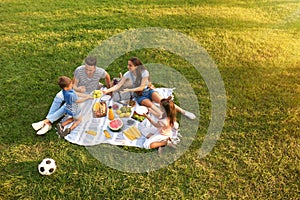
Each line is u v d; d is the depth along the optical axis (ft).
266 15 28.78
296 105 19.35
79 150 16.12
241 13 28.81
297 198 14.53
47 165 14.78
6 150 15.88
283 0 31.53
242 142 17.06
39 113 17.94
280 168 15.76
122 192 14.47
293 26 27.27
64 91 16.31
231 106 19.16
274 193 14.70
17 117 17.61
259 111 18.89
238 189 14.80
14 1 28.45
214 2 30.30
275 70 22.11
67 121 17.19
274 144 16.99
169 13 28.02
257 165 15.88
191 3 29.86
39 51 22.44
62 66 21.29
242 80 21.13
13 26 24.94
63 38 23.90
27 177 14.76
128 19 26.71
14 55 21.93
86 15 26.84
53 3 28.43
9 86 19.48
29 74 20.43
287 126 17.99
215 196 14.52
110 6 28.40
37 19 25.95
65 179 14.84
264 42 24.94
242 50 23.91
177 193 14.56
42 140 16.47
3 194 14.07
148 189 14.66
